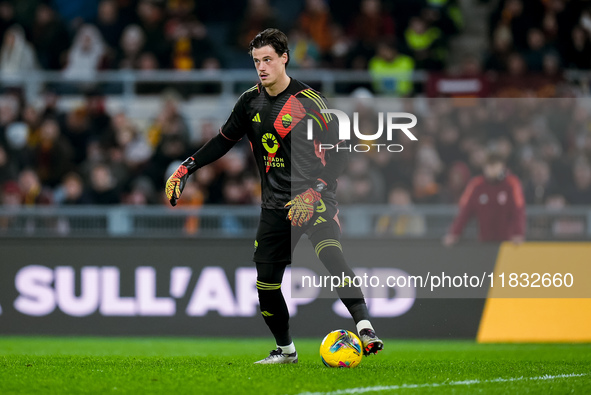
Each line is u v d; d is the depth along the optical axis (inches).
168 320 1171.9
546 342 1152.2
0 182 1371.8
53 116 1477.6
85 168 1366.9
